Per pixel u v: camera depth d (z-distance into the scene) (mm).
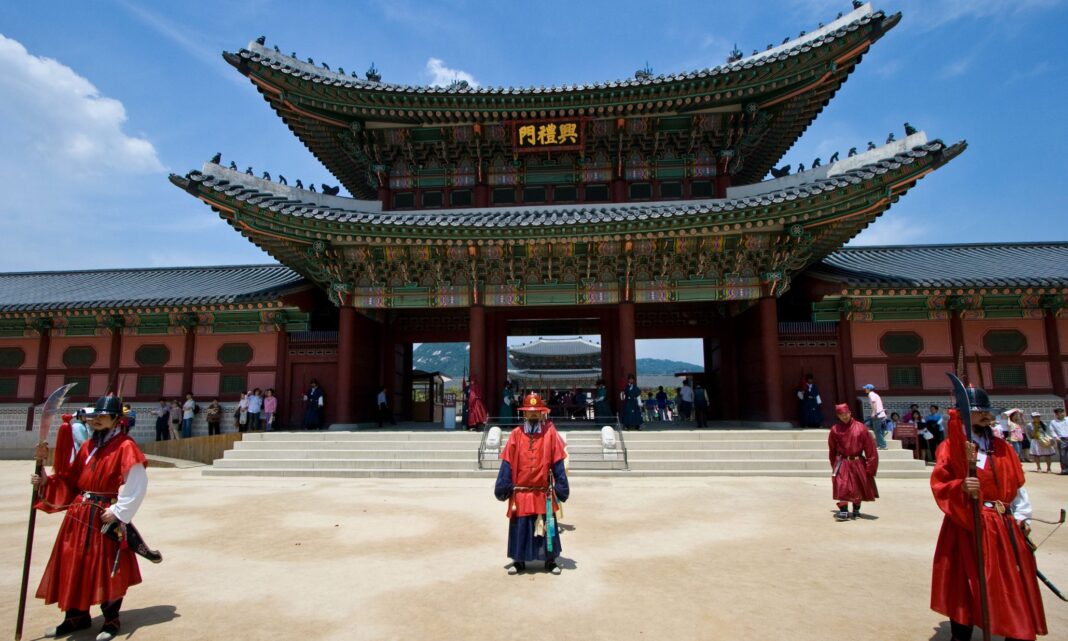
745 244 23516
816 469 18531
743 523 11688
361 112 24547
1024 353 25500
